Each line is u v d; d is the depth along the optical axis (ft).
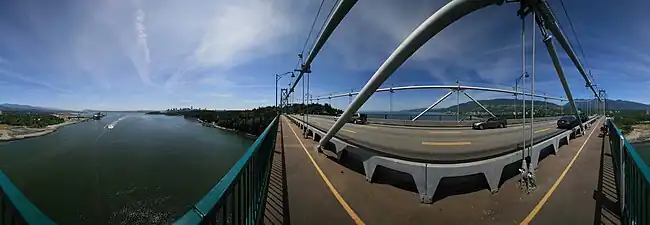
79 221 56.08
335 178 20.66
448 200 16.03
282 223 13.29
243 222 9.50
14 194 6.13
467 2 16.58
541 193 17.19
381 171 21.49
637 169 10.29
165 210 62.54
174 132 227.40
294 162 26.23
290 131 62.90
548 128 70.79
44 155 129.70
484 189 17.49
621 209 13.84
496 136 49.01
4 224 6.28
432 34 18.65
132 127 287.28
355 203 15.74
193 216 5.49
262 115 217.15
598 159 28.30
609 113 182.09
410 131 62.54
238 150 142.10
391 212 14.57
